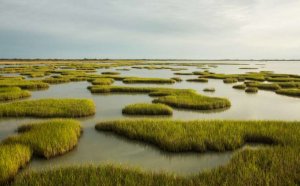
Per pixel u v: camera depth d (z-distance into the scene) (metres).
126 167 8.05
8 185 6.92
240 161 7.90
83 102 18.17
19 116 15.20
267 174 6.86
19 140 9.75
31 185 6.51
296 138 10.11
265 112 17.48
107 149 10.19
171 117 15.77
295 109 18.47
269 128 11.36
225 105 18.91
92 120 14.79
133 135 11.17
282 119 15.70
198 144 9.79
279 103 20.66
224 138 10.20
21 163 8.33
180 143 9.87
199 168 8.53
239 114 16.84
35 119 14.64
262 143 10.59
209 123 12.39
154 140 10.60
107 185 6.41
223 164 8.79
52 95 23.77
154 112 16.19
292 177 6.76
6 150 8.60
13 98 21.36
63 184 6.47
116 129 12.04
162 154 9.67
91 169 7.36
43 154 9.13
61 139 9.98
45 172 7.28
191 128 11.52
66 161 8.99
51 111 15.52
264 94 25.17
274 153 8.41
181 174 8.05
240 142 10.22
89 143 10.85
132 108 16.42
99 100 21.30
